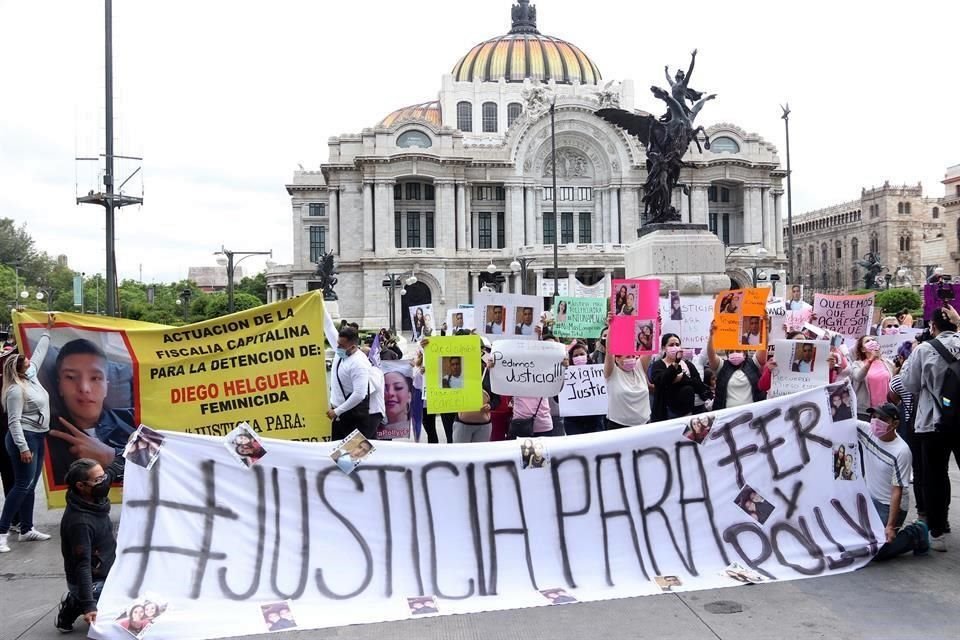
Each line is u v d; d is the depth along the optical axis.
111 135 26.94
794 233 188.75
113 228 26.92
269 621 8.76
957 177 120.56
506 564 9.89
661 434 10.70
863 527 11.02
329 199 103.44
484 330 16.33
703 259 26.91
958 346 11.14
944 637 8.34
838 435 11.26
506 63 124.50
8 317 124.06
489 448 10.26
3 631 8.89
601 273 100.81
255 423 13.16
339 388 13.73
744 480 10.85
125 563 8.95
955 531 12.27
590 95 116.25
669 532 10.45
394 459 10.05
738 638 8.35
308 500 9.78
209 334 13.13
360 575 9.52
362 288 102.50
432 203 104.69
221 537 9.35
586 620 8.93
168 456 9.50
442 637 8.52
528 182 104.38
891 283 124.50
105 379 12.97
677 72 29.22
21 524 12.58
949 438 11.27
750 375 14.80
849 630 8.54
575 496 10.35
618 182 105.69
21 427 12.06
